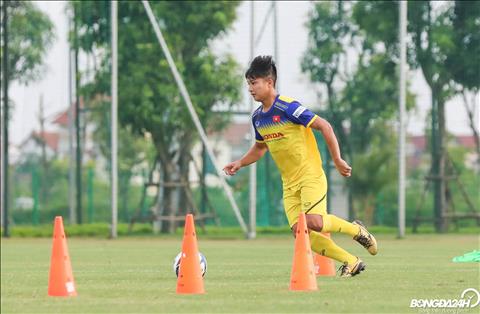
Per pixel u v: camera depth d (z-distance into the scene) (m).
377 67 68.31
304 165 25.28
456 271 30.84
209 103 68.44
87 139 82.62
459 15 66.81
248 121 68.12
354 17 67.88
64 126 82.12
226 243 54.97
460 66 67.06
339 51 67.94
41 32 74.06
